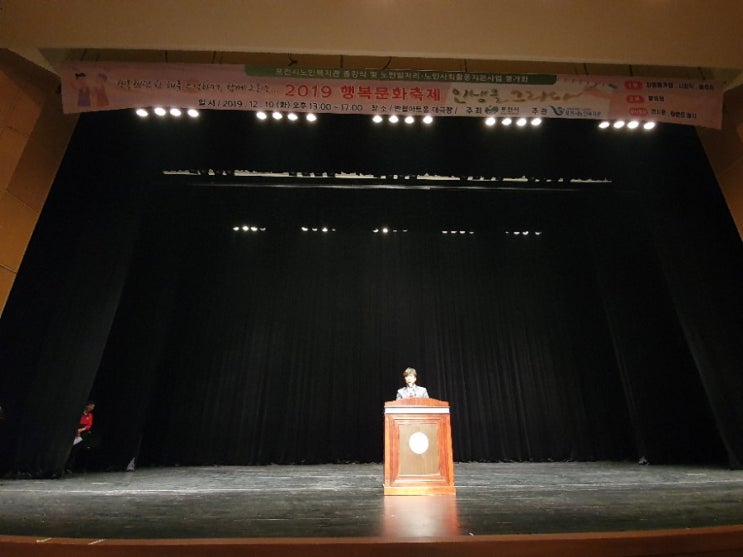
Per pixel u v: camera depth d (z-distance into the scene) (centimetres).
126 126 579
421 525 211
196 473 565
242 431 728
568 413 775
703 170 602
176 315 780
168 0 421
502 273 873
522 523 214
